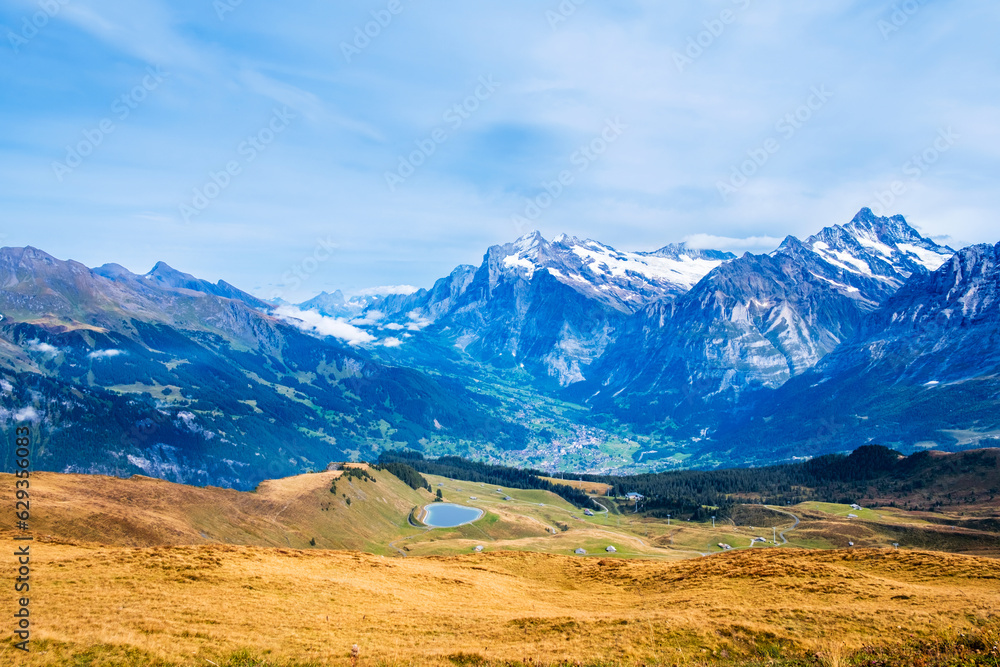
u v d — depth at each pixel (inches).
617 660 1675.7
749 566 3014.3
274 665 1624.0
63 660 1553.9
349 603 2354.8
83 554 2736.2
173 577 2444.6
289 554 3238.2
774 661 1622.8
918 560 3147.1
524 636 1969.7
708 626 1925.4
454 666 1653.5
